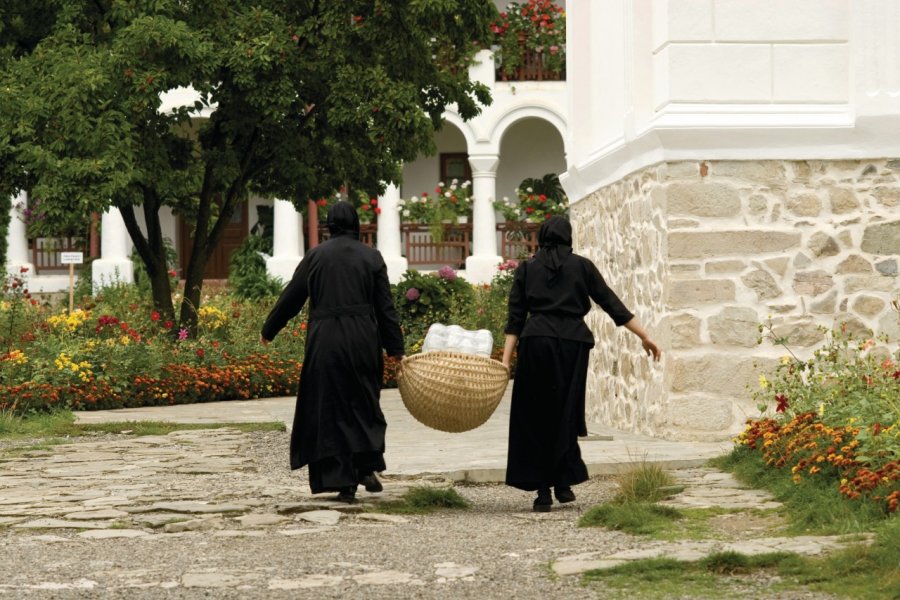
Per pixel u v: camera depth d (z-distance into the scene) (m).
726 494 12.49
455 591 8.48
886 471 10.71
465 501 12.63
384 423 12.66
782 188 17.86
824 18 17.84
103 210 26.30
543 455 12.12
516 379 12.20
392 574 9.04
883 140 17.70
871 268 17.88
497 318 39.44
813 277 17.84
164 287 32.22
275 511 12.20
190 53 26.83
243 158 31.14
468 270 47.22
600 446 16.91
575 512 12.07
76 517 11.98
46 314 37.25
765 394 17.55
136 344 28.73
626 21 19.56
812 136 17.70
